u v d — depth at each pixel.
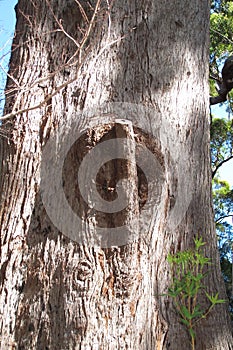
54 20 3.44
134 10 3.46
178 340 2.60
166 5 3.62
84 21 3.38
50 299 2.44
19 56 3.37
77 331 2.31
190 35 3.65
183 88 3.37
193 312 2.43
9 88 3.24
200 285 2.52
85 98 3.01
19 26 3.58
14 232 2.69
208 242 3.07
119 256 2.49
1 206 2.80
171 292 2.42
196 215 3.04
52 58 3.28
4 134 3.00
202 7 3.90
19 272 2.57
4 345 2.37
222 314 2.93
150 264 2.59
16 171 2.87
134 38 3.35
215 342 2.75
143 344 2.37
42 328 2.38
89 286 2.41
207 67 3.77
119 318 2.36
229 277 8.38
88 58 3.19
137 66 3.24
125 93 3.09
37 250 2.60
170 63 3.39
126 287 2.43
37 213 2.72
